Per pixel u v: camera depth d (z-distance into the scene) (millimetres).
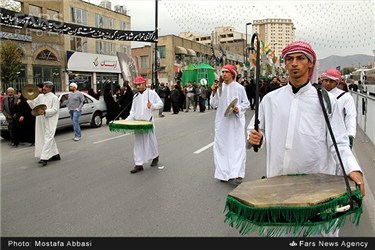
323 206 2047
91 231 4227
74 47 31812
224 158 6180
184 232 4156
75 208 4992
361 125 13133
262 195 2213
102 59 34531
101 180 6434
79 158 8383
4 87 23594
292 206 2025
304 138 2586
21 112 10352
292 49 2545
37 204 5191
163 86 23203
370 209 4879
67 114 12266
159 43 44969
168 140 10742
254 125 2754
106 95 14625
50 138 7801
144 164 7637
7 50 22203
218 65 43125
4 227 4375
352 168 2383
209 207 4949
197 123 15055
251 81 21750
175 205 5047
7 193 5750
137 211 4840
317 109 2566
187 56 47594
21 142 10891
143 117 7215
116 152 9047
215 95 6277
